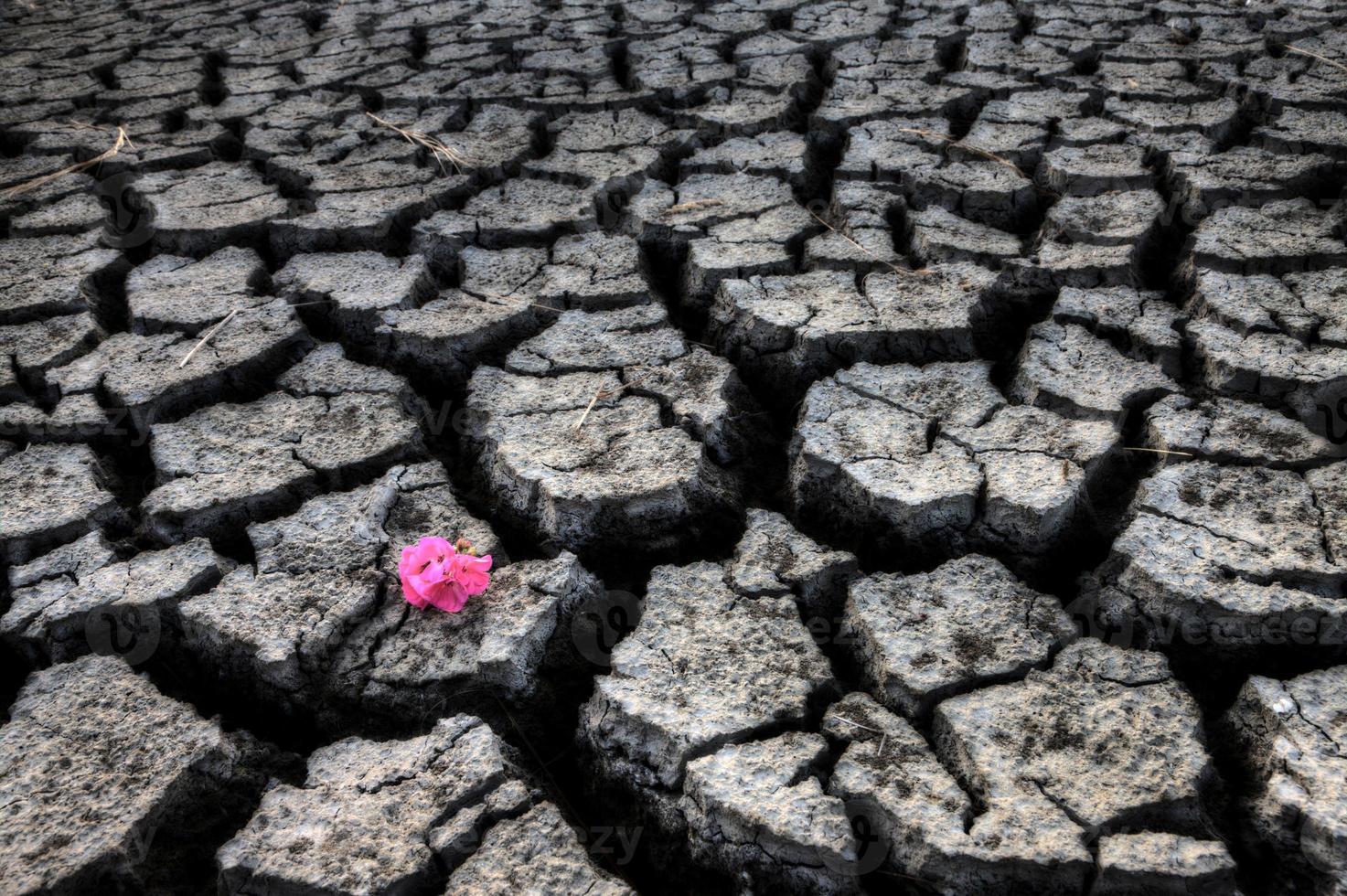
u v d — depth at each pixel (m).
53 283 0.75
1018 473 0.52
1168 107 0.97
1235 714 0.42
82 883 0.37
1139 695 0.42
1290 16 1.20
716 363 0.64
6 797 0.39
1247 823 0.38
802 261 0.76
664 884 0.40
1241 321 0.63
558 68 1.17
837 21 1.28
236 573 0.49
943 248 0.75
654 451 0.56
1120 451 0.55
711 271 0.73
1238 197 0.79
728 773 0.40
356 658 0.46
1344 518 0.48
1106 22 1.22
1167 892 0.35
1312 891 0.37
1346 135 0.87
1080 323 0.66
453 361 0.67
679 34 1.27
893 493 0.51
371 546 0.51
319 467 0.56
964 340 0.65
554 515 0.53
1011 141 0.91
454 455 0.62
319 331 0.72
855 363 0.64
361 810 0.39
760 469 0.60
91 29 1.44
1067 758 0.39
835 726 0.41
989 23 1.24
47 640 0.47
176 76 1.22
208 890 0.39
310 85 1.15
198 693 0.47
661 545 0.53
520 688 0.45
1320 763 0.38
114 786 0.40
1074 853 0.36
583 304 0.71
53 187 0.92
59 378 0.64
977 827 0.37
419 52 1.33
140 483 0.59
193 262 0.79
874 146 0.92
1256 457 0.53
